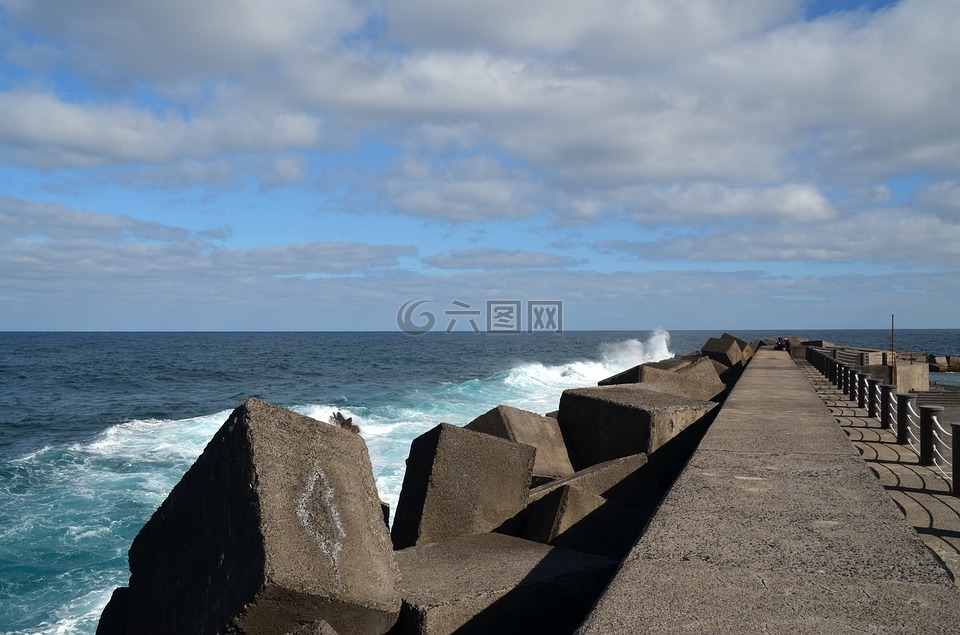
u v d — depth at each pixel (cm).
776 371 1700
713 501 451
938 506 604
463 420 1948
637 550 356
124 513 1122
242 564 343
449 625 373
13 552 959
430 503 563
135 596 427
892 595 300
